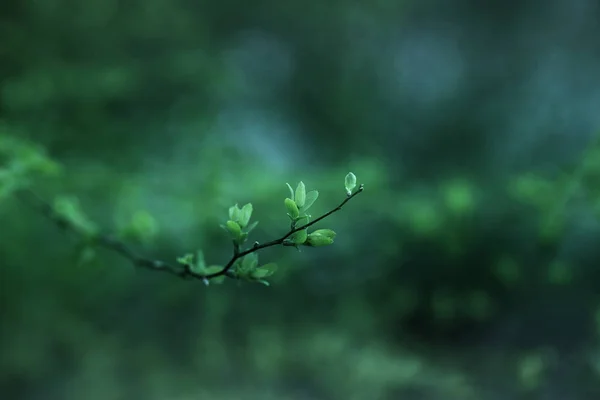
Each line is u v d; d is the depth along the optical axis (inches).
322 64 146.1
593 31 133.5
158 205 79.0
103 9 115.0
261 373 74.0
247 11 144.6
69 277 78.8
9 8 110.3
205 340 75.9
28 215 78.8
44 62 109.7
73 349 80.0
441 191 86.2
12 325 80.0
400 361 69.3
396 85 143.3
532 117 118.1
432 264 73.7
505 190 78.5
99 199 80.6
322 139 134.3
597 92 120.1
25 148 52.6
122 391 77.0
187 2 133.4
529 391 64.1
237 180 85.8
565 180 69.9
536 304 69.4
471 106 129.8
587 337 66.1
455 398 64.6
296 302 75.7
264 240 74.8
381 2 148.9
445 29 150.0
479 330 71.2
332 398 70.2
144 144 103.9
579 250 68.1
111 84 103.1
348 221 76.4
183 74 113.3
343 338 73.2
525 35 141.2
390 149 126.8
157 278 76.7
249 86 135.6
